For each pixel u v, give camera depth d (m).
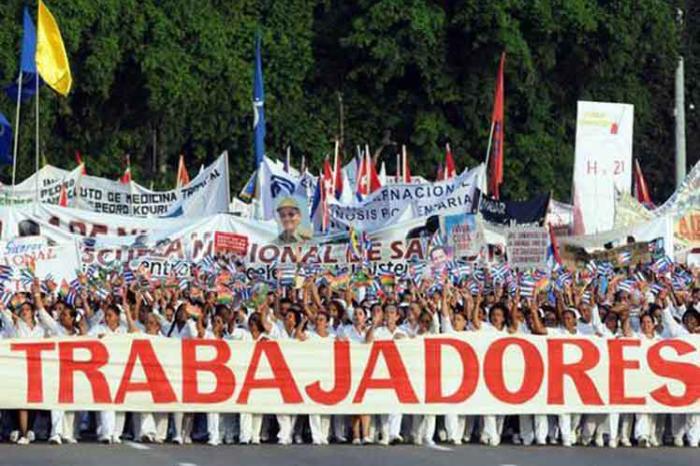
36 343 36.47
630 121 63.03
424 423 37.34
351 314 39.53
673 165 118.94
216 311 37.84
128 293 41.41
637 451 36.59
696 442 37.62
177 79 89.44
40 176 62.44
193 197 62.84
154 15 89.19
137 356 36.69
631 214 61.75
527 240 51.59
